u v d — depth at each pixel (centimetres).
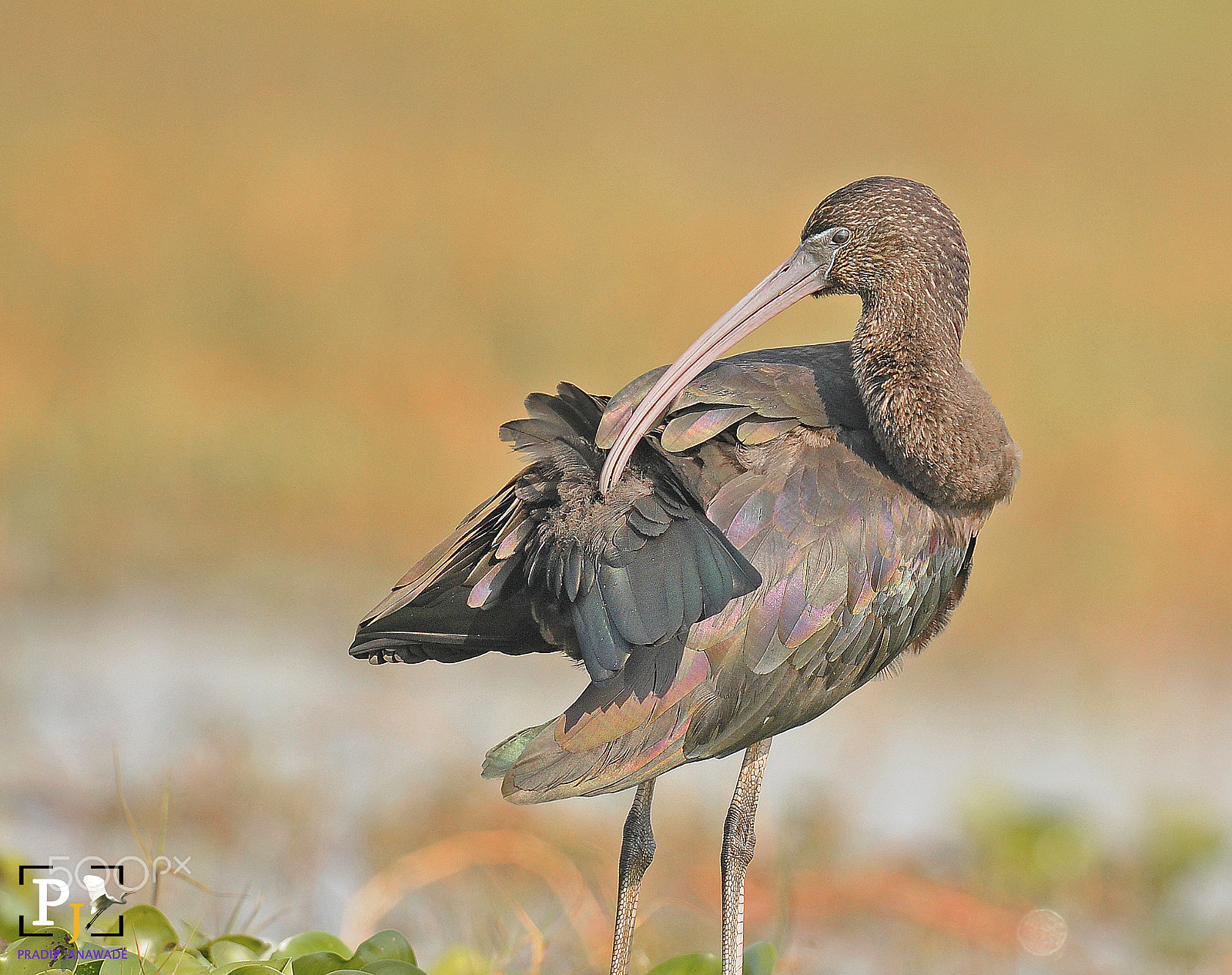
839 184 2845
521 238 2339
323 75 3183
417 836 986
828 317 1886
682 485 611
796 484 646
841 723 1247
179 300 2073
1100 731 1259
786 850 934
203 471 1636
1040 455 1700
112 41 3198
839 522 644
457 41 3438
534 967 748
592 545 593
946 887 984
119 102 2894
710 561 588
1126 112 3288
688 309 2180
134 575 1455
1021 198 2755
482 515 645
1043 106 3272
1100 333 2094
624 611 578
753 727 636
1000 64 3469
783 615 629
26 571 1444
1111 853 1024
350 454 1692
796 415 661
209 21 3388
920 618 680
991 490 680
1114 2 3791
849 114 3177
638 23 3559
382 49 3362
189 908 866
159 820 973
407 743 1111
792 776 1135
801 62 3409
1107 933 969
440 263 2222
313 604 1431
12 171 2461
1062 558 1532
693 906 906
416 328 2033
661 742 611
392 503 1623
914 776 1156
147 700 1165
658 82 3284
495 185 2594
